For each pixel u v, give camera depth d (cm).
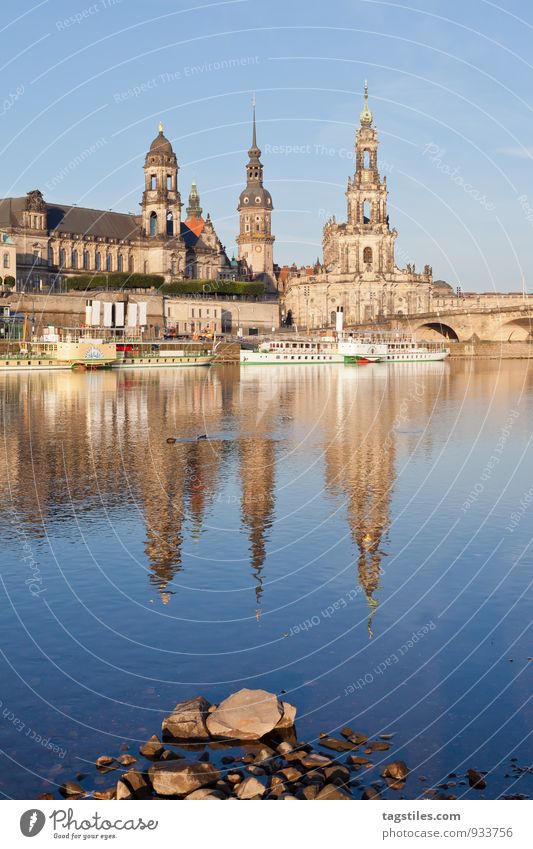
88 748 2342
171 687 2695
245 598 3434
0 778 2208
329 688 2681
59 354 19412
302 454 6756
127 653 2930
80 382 15125
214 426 8619
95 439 7606
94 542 4159
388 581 3631
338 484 5525
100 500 5034
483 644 2998
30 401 11275
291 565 3831
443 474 5859
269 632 3109
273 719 2389
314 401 11488
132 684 2709
